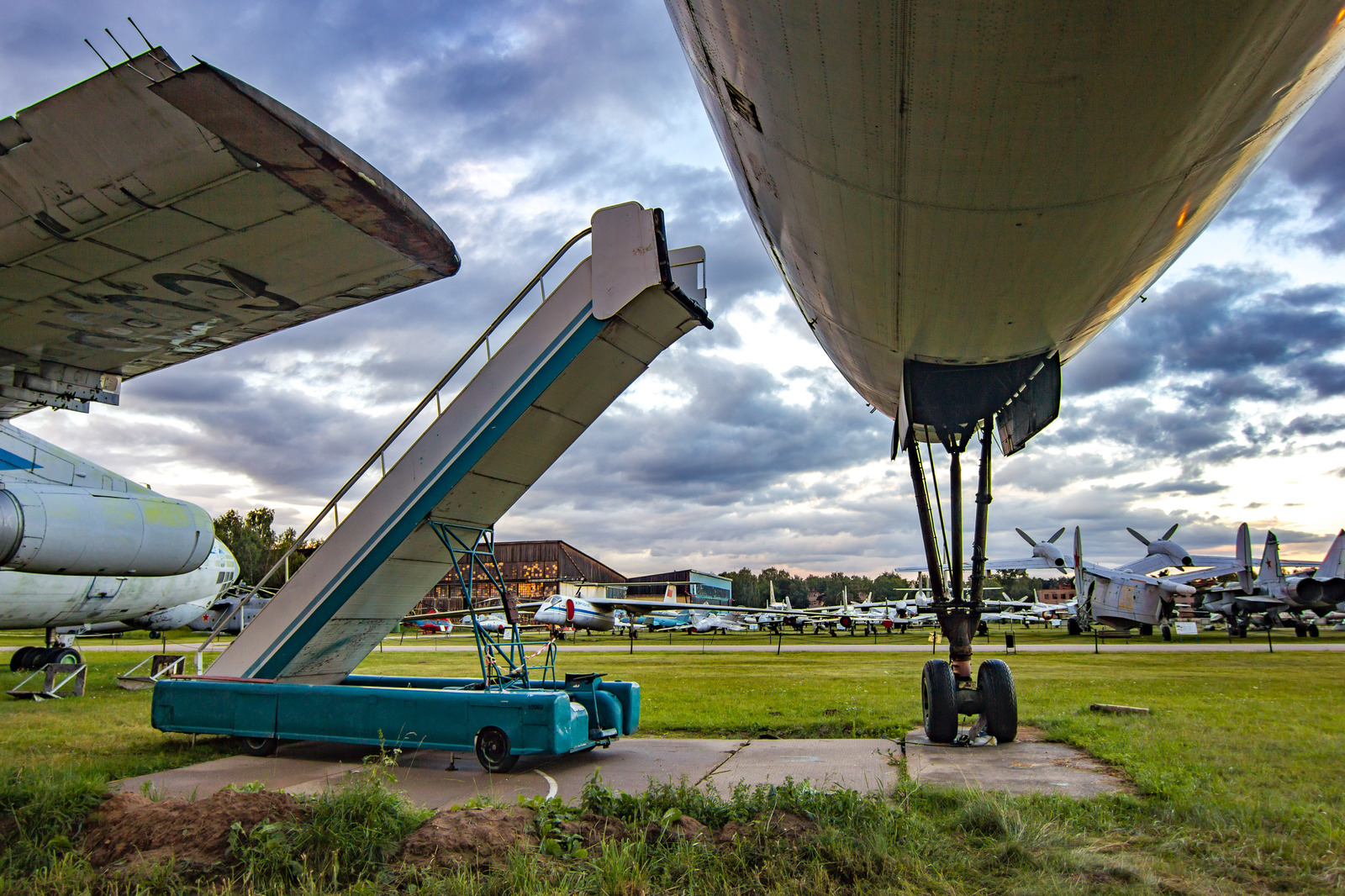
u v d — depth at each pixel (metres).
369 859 3.88
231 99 2.75
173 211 3.46
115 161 3.13
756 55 3.72
